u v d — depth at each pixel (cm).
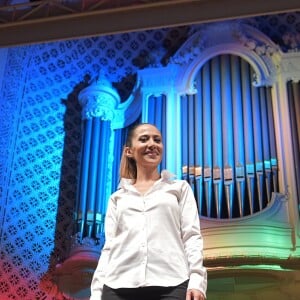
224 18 586
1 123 749
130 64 823
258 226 596
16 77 780
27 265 699
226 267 589
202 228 606
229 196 630
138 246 224
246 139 665
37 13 623
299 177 630
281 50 711
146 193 239
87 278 636
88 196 668
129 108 739
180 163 667
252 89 700
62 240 716
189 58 733
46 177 748
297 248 587
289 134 654
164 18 599
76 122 784
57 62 813
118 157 712
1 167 729
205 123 687
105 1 609
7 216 712
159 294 215
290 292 633
